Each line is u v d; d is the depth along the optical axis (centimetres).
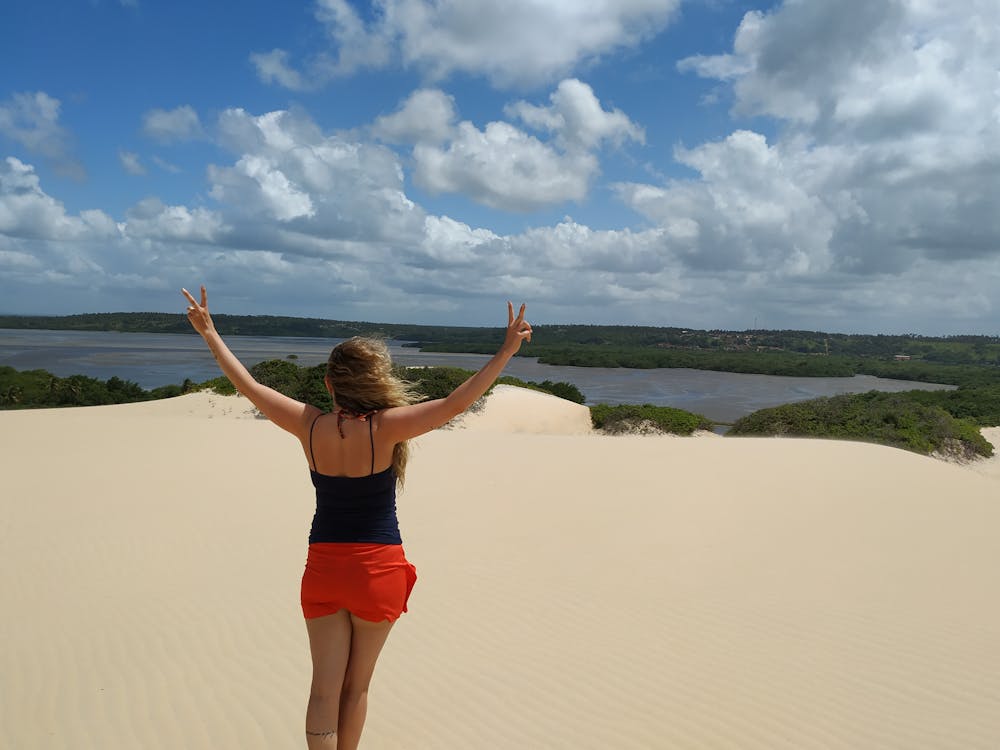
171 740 390
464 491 1122
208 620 577
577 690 452
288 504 1019
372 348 297
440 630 557
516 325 282
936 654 510
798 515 988
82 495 1055
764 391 6222
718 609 604
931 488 1234
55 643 528
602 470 1310
